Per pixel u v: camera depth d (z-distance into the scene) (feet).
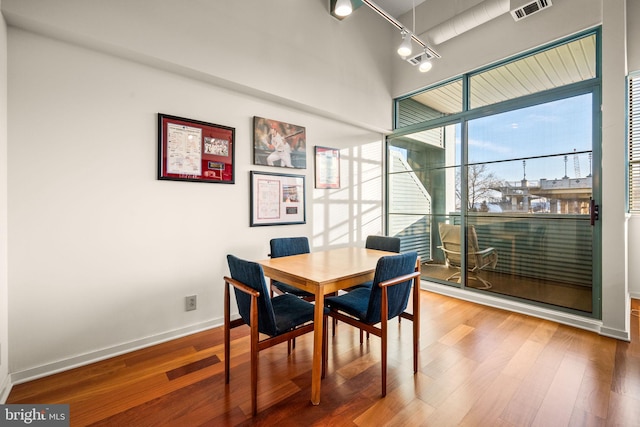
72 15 5.88
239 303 5.82
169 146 7.57
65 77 6.21
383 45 13.12
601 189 8.09
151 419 4.85
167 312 7.68
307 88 10.11
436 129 12.16
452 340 7.66
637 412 4.94
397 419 4.86
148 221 7.32
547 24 9.02
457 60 11.23
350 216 12.45
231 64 8.21
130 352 7.04
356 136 12.72
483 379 5.94
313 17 10.34
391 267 5.70
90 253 6.55
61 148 6.18
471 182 11.05
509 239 10.07
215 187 8.48
